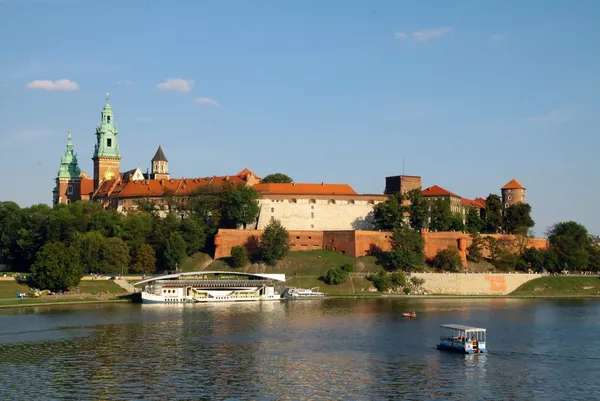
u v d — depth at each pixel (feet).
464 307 640.17
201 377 360.07
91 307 613.52
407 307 632.38
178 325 510.58
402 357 408.26
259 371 372.58
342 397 329.11
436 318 558.15
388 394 334.03
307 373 369.71
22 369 374.43
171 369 375.66
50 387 340.59
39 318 540.11
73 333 474.49
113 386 342.85
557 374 371.76
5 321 524.11
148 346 432.66
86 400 321.11
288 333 479.82
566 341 459.73
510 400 326.85
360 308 620.08
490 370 379.14
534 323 536.42
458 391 339.57
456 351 423.64
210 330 489.67
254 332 483.10
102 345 434.71
